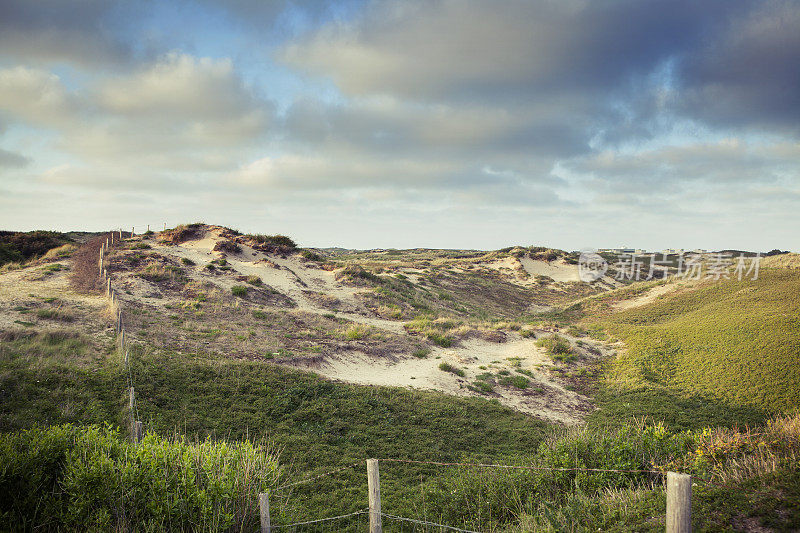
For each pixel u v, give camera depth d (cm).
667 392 2372
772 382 2305
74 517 643
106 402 1395
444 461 1386
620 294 5809
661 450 900
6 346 1723
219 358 2006
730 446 825
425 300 4894
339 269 4853
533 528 680
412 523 905
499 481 943
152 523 648
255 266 4431
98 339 2023
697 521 541
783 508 538
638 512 624
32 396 1334
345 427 1569
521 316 5581
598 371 2825
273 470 843
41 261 3975
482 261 8862
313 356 2286
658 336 3412
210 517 674
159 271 3566
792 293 4191
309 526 913
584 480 845
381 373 2375
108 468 693
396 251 13462
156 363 1769
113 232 6750
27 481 689
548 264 8712
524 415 2009
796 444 773
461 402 2022
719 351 2889
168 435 1257
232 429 1407
